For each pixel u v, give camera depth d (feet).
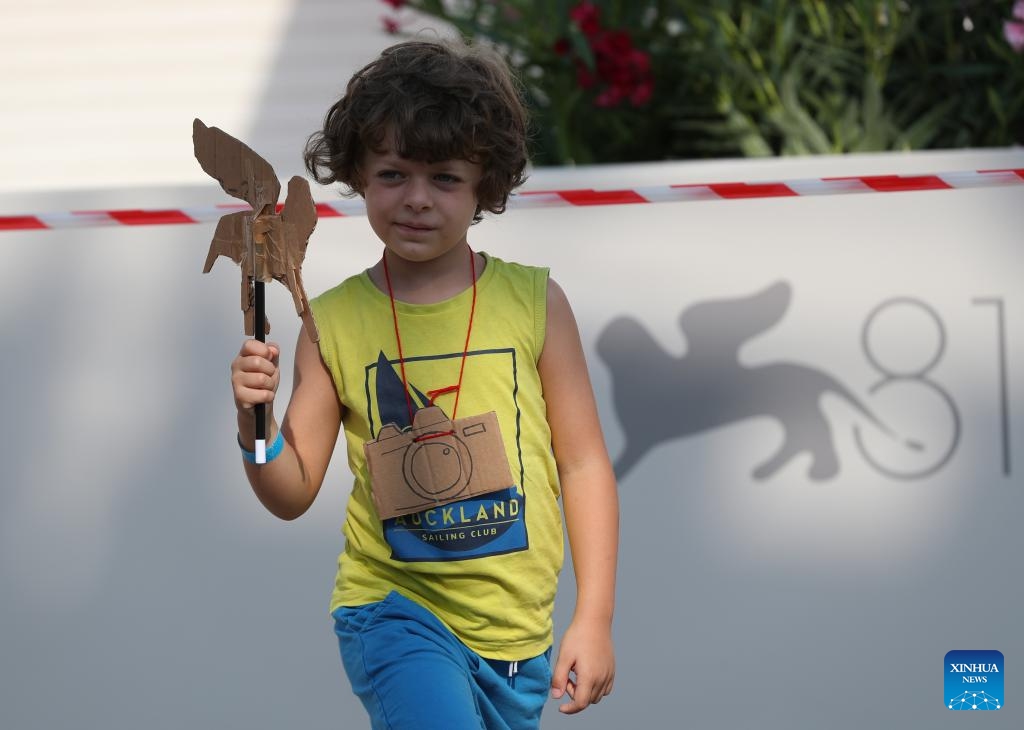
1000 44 25.88
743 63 26.58
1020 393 19.54
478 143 12.62
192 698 20.15
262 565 20.18
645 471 19.79
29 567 20.18
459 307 13.42
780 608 19.77
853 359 19.62
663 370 19.75
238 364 12.46
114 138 35.58
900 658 19.70
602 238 19.79
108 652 20.16
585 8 26.08
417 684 12.27
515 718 13.65
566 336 13.74
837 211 19.61
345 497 20.21
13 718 20.15
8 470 20.21
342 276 20.21
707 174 20.34
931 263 19.54
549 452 13.60
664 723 19.81
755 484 19.75
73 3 36.17
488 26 28.22
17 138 35.50
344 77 35.76
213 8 36.09
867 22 25.67
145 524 20.18
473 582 13.10
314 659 20.11
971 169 20.04
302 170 30.37
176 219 20.21
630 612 19.83
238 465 20.18
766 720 19.76
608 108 27.58
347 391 13.52
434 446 13.14
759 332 19.70
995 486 19.62
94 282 20.26
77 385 20.24
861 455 19.66
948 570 19.66
